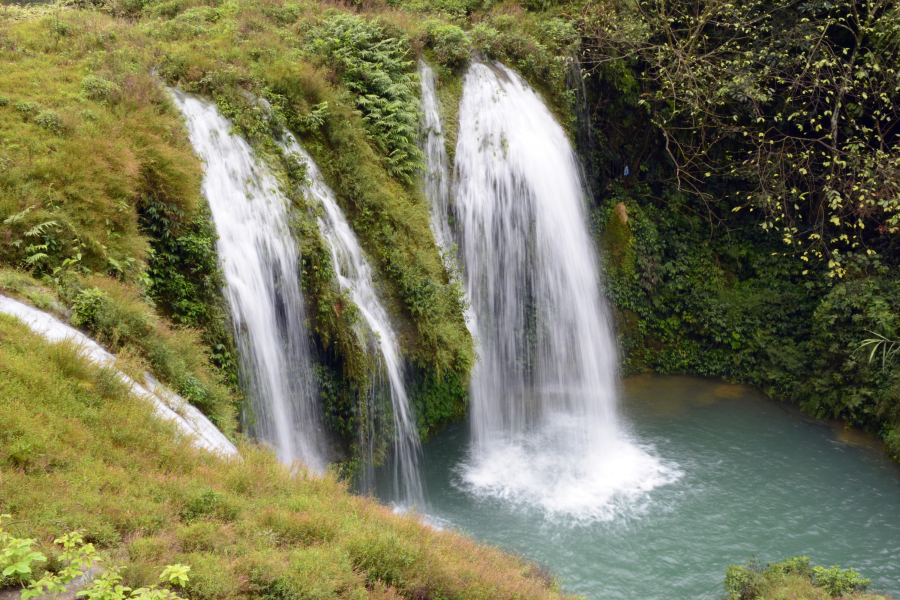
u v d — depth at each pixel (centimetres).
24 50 1305
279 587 559
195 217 1112
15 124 1048
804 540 1257
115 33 1467
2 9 1669
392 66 1628
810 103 1905
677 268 2080
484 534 1239
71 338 766
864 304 1716
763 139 1936
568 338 1867
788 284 2017
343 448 1330
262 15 1733
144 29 1555
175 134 1167
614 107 2117
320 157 1425
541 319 1834
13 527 501
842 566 1187
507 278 1789
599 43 1977
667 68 1928
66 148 1029
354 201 1427
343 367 1312
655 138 2166
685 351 2033
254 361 1166
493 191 1752
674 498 1379
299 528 671
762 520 1313
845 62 1917
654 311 2062
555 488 1401
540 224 1820
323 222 1343
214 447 829
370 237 1424
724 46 1938
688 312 2052
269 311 1217
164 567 520
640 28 1955
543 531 1258
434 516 1290
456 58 1769
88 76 1212
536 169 1812
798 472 1487
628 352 2019
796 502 1375
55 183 973
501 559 899
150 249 1027
